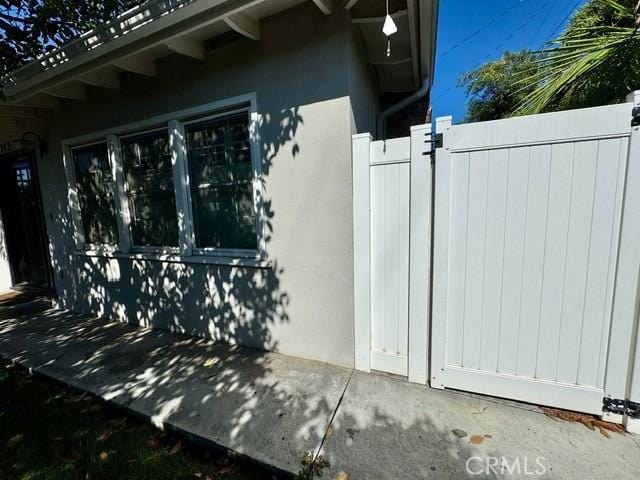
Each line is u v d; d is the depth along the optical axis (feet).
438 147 7.02
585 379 6.51
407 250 7.79
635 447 5.81
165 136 11.10
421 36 9.27
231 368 9.02
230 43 9.00
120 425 7.16
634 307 5.97
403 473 5.40
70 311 15.02
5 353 10.50
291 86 8.43
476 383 7.41
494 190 6.71
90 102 12.05
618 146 5.77
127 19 8.03
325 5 7.37
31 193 16.93
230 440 6.24
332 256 8.64
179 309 11.59
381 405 7.19
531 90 7.77
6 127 14.92
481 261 7.00
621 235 5.93
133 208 12.32
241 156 9.74
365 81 10.18
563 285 6.45
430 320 7.75
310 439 6.22
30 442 6.68
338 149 8.13
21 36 10.00
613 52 6.00
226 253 10.41
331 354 9.08
